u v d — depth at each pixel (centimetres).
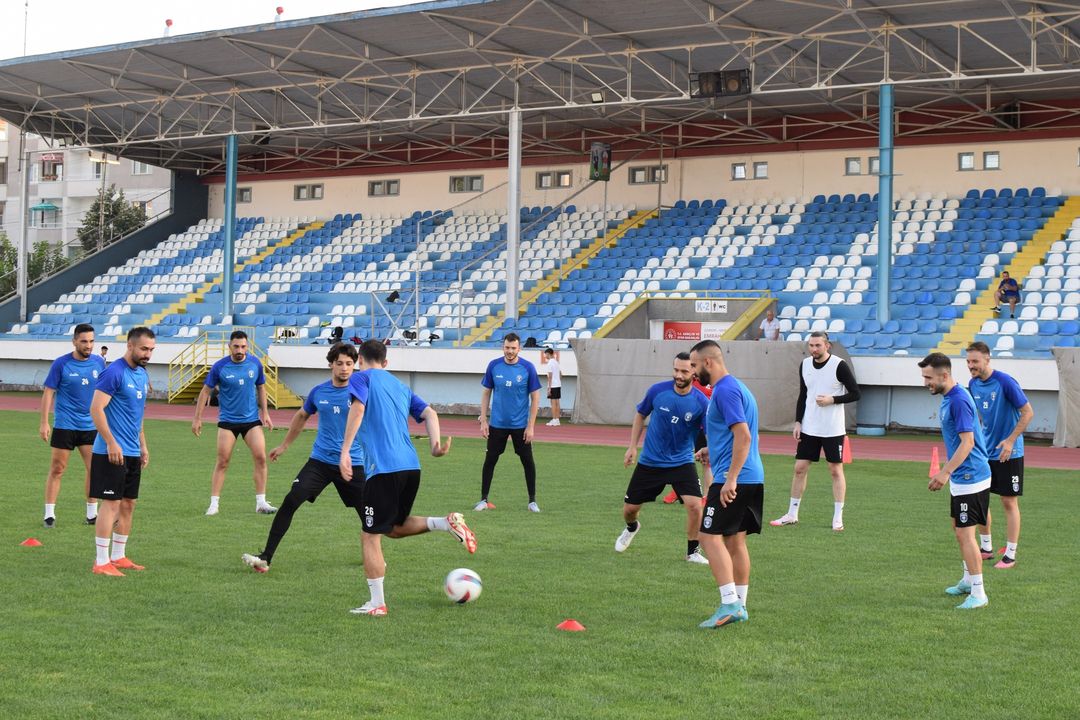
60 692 545
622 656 621
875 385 2452
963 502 755
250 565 848
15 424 2272
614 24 2539
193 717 511
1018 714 525
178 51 2883
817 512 1208
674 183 3544
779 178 3397
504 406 1204
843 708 533
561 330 2992
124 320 3647
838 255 3031
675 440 910
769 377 2342
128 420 857
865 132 3266
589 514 1177
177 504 1202
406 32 2667
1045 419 2320
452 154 3897
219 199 4319
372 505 722
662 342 2447
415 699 540
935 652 634
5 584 792
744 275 3047
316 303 3528
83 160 6050
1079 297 2577
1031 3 2255
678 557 926
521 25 2561
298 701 536
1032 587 812
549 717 516
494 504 1249
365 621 696
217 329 3219
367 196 4041
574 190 3694
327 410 881
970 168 3153
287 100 3222
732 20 2469
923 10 2348
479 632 672
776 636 668
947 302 2731
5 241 5091
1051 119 3053
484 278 3397
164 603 739
